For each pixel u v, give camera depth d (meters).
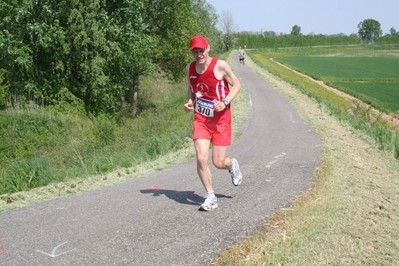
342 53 118.00
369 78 48.81
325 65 71.25
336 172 7.02
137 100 25.88
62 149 14.06
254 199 5.45
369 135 11.84
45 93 19.45
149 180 6.60
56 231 4.40
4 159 13.19
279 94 22.91
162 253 3.85
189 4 25.47
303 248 3.95
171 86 32.44
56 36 18.34
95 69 19.00
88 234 4.30
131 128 18.30
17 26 18.69
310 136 10.90
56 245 4.04
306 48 134.00
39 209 5.16
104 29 19.30
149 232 4.34
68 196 5.76
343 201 5.38
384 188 6.21
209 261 3.70
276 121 13.81
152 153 9.40
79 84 20.39
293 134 11.26
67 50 19.00
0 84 17.33
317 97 22.17
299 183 6.26
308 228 4.41
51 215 4.92
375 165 7.94
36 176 7.56
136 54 20.58
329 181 6.36
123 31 20.03
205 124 4.83
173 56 24.66
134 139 14.78
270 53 113.44
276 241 4.08
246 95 22.19
